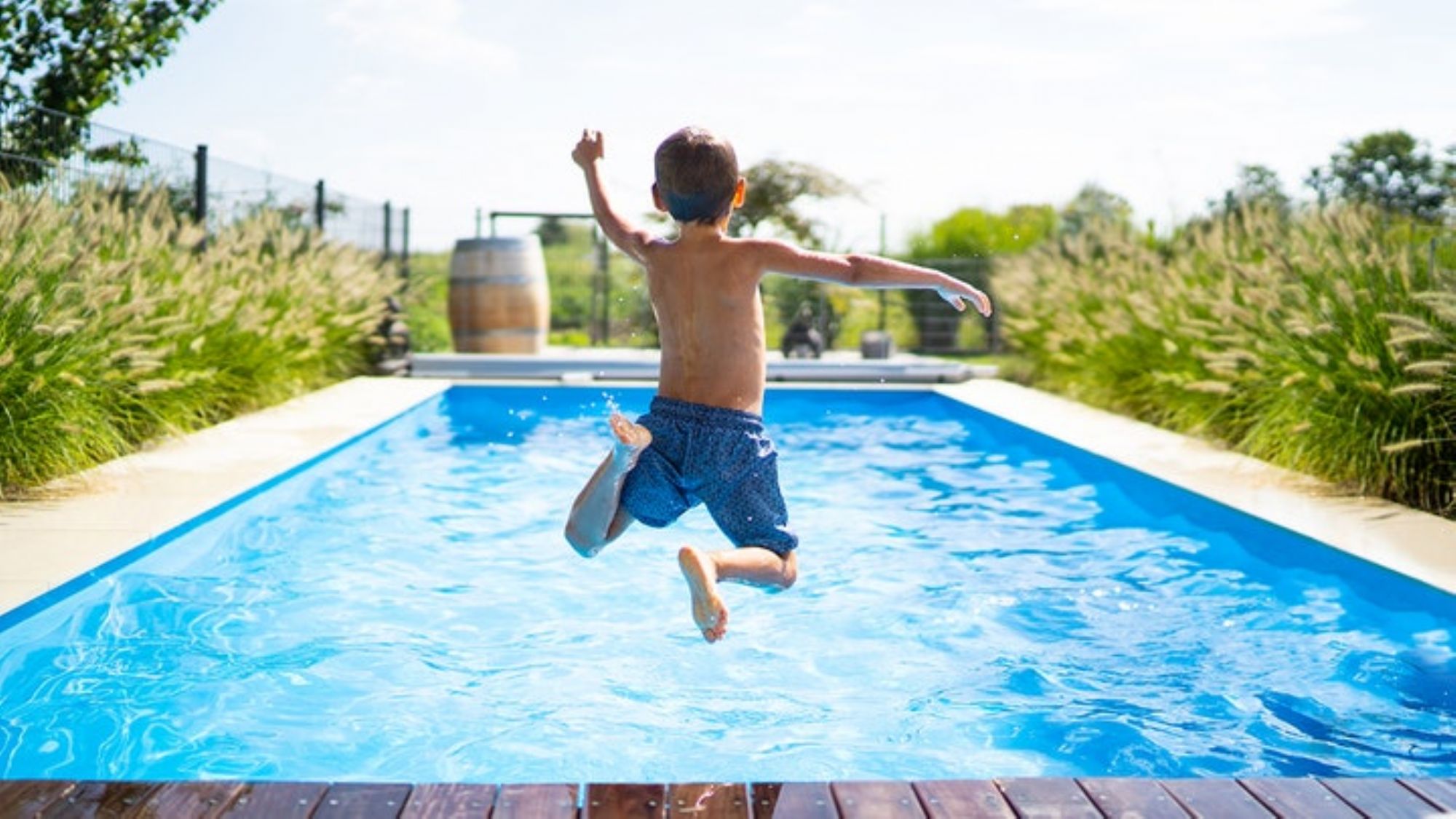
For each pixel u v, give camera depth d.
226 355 10.54
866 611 5.65
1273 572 6.38
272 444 8.99
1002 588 6.03
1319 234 9.46
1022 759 4.02
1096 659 5.00
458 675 4.74
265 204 13.72
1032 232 19.03
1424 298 6.95
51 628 5.09
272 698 4.45
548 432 11.30
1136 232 14.62
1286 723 4.30
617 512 3.56
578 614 5.55
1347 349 7.56
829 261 3.55
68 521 6.32
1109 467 8.55
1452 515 6.82
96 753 3.94
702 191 3.56
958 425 11.98
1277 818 3.04
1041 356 14.07
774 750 4.08
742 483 3.51
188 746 4.01
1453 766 3.93
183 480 7.47
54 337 7.45
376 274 13.66
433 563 6.41
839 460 9.91
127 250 9.62
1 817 2.97
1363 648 5.11
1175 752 4.05
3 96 14.91
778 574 3.46
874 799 3.14
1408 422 7.10
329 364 13.73
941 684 4.70
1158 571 6.38
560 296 19.36
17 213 8.03
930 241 19.34
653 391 13.93
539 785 3.20
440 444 10.47
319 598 5.71
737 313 3.53
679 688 4.64
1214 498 7.10
